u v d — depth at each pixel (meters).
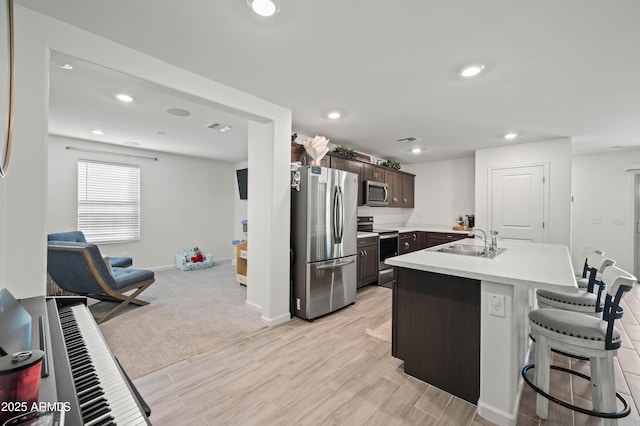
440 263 1.87
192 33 1.74
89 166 4.74
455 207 5.73
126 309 3.33
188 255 5.70
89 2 1.48
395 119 3.33
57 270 2.99
